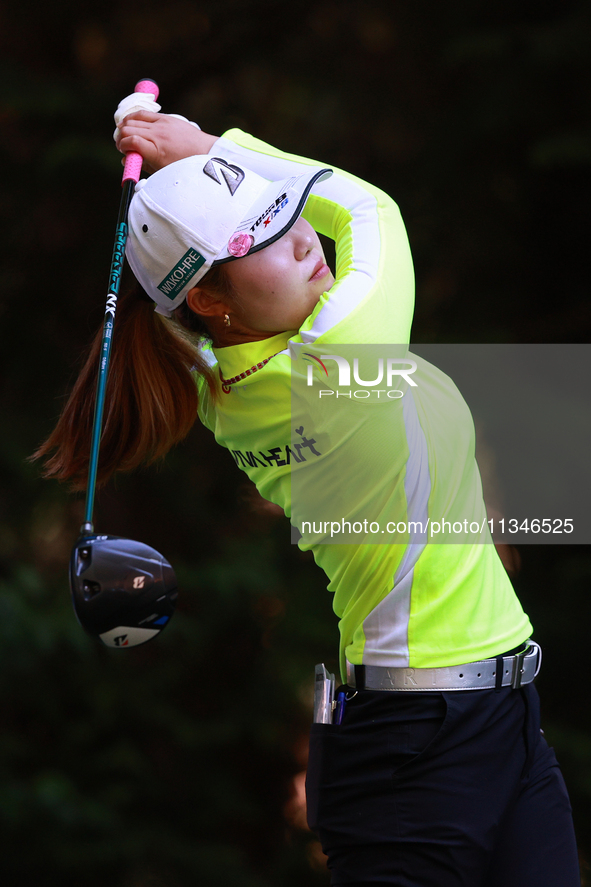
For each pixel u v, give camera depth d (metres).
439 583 6.86
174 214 6.86
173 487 24.77
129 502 24.59
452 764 6.67
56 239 24.59
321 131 25.72
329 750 7.01
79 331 24.88
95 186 24.11
